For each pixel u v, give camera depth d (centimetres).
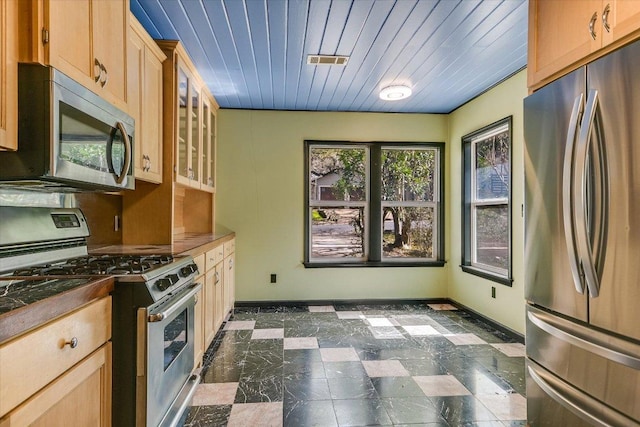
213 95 370
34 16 111
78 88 130
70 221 191
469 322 361
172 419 159
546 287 161
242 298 417
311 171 432
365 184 439
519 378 239
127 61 175
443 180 439
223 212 413
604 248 129
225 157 413
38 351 92
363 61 286
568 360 149
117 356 134
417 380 236
